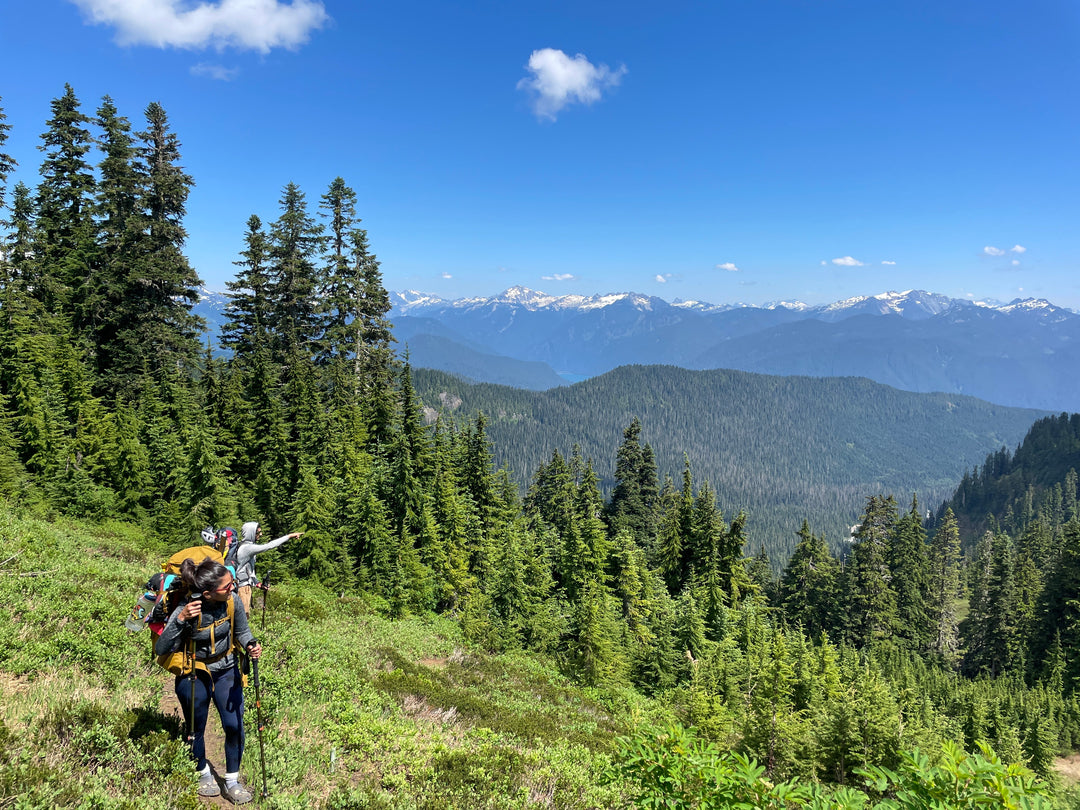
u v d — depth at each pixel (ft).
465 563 120.78
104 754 19.56
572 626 104.83
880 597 206.49
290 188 135.64
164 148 125.80
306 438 116.78
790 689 97.40
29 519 62.69
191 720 18.81
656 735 21.66
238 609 18.88
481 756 31.58
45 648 27.27
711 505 175.83
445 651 76.13
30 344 100.37
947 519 281.54
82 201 123.54
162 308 123.24
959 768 14.97
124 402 113.80
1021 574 257.75
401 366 142.20
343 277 137.49
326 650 44.91
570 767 33.78
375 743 29.76
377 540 99.45
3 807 15.80
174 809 17.83
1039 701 152.35
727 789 18.40
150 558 64.64
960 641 263.08
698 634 125.49
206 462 90.38
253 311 135.95
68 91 121.29
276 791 21.15
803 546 224.74
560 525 182.19
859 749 85.35
